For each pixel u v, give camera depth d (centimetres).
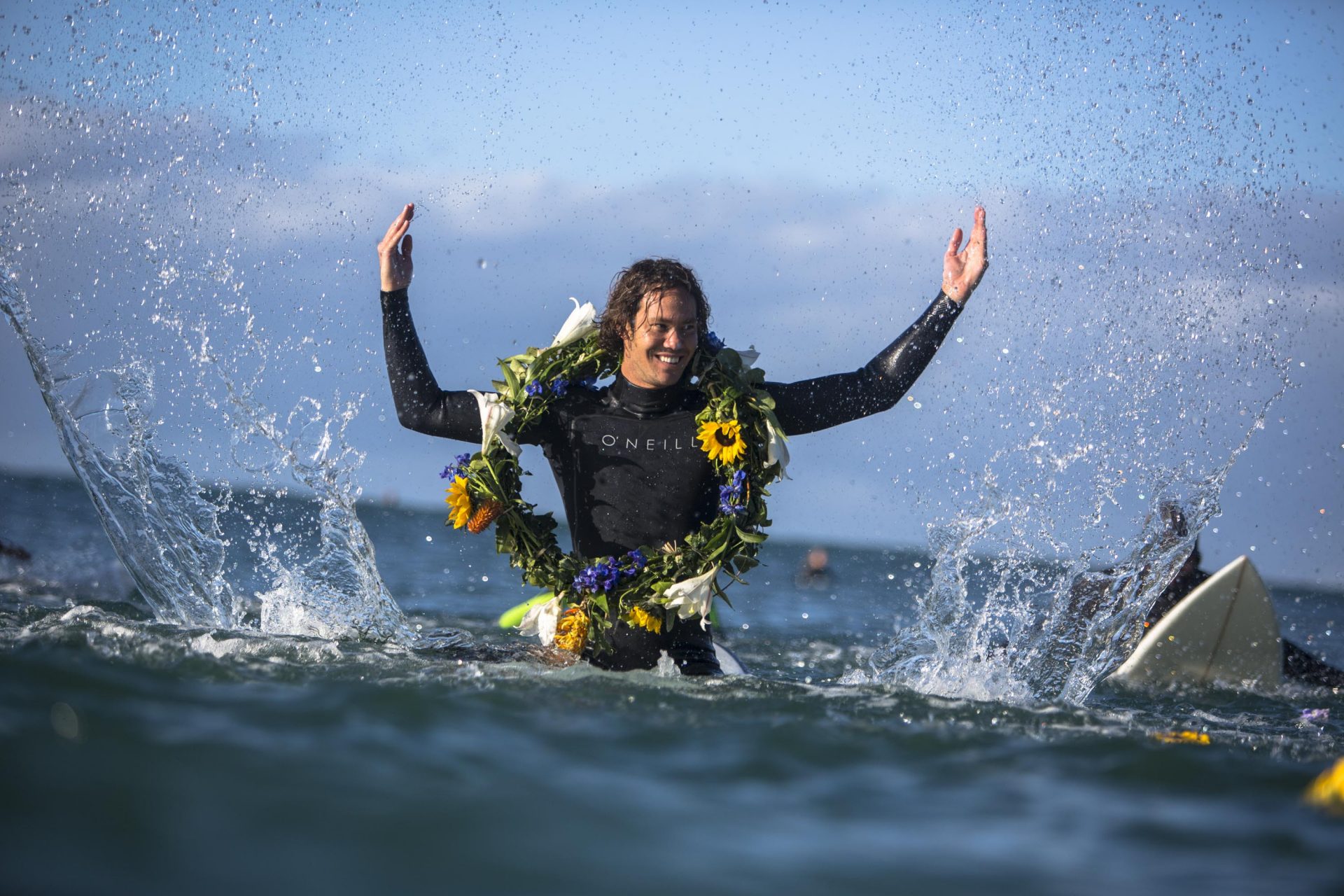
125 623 1509
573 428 1580
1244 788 991
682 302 1503
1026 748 1109
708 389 1556
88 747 841
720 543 1523
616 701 1212
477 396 1587
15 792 741
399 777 845
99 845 677
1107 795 945
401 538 9262
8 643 1260
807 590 5744
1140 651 2106
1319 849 815
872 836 801
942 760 1041
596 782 882
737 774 945
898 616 4012
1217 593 2114
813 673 2069
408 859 698
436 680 1265
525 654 1525
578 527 1584
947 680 1662
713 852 749
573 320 1602
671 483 1566
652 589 1522
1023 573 1959
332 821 747
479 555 6700
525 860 711
